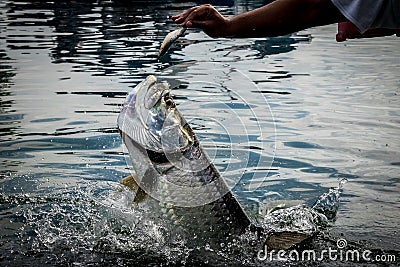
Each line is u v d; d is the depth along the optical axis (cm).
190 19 364
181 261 406
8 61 998
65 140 628
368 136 646
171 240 419
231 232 420
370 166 571
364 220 468
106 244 427
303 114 714
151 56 1020
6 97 788
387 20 338
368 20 337
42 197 501
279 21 356
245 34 366
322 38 1210
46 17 1442
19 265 401
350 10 337
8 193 509
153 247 418
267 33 363
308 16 354
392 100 772
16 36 1210
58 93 805
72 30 1272
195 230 414
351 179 543
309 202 497
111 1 1702
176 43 1129
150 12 1501
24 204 489
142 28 1284
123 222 438
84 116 706
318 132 654
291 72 916
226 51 1065
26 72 923
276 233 436
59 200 493
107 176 544
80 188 518
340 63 980
